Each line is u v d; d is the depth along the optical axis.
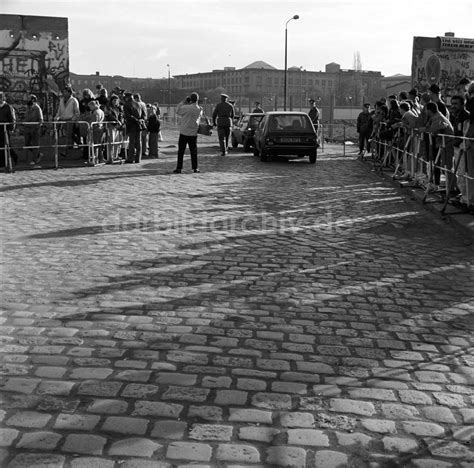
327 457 3.10
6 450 3.11
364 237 8.47
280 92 133.75
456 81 20.44
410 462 3.08
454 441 3.29
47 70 21.81
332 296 5.77
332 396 3.77
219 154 23.22
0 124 15.50
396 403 3.70
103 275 6.24
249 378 3.99
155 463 3.01
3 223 8.86
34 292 5.64
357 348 4.54
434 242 8.26
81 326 4.82
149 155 20.94
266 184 14.01
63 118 18.02
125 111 18.45
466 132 9.66
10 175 14.98
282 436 3.29
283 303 5.52
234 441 3.22
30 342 4.48
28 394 3.69
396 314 5.31
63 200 11.09
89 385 3.82
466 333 4.90
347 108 52.44
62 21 21.73
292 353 4.42
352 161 20.70
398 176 14.52
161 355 4.31
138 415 3.47
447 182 10.08
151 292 5.73
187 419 3.44
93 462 3.01
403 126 13.71
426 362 4.32
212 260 6.96
